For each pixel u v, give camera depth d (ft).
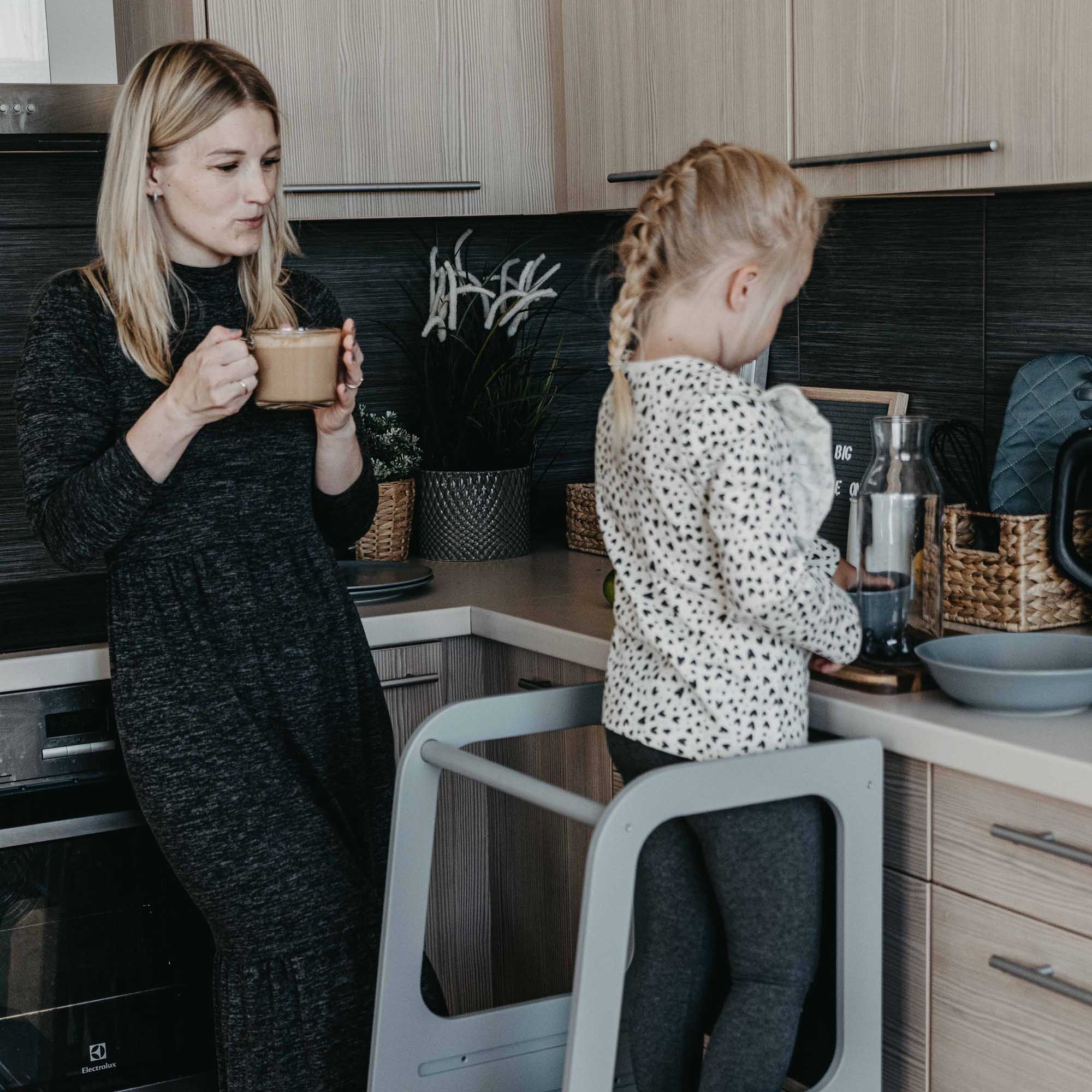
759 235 4.70
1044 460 6.21
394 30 7.43
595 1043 4.40
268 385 5.21
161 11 7.45
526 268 8.16
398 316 8.68
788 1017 4.77
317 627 5.86
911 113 5.61
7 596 7.35
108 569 5.66
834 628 4.76
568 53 7.65
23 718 6.33
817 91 6.03
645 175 7.10
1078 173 4.99
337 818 5.99
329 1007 5.96
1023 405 6.31
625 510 4.91
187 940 6.83
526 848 7.07
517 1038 5.74
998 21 5.20
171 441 5.17
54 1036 6.63
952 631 5.75
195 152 5.34
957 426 6.54
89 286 5.56
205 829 5.62
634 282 4.90
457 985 7.45
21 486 7.56
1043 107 5.08
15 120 6.61
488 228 8.81
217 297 5.74
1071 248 6.40
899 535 5.20
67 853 6.55
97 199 7.48
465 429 8.13
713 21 6.55
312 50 7.25
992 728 4.59
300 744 5.81
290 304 5.98
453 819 7.30
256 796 5.69
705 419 4.52
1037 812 4.45
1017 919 4.57
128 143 5.39
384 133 7.48
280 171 5.76
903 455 5.24
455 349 8.29
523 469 8.21
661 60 6.93
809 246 4.84
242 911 5.74
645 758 4.89
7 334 7.42
